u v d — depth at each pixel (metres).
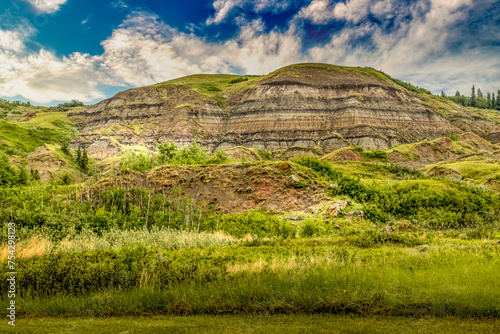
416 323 6.98
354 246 17.14
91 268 10.23
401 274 9.12
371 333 6.54
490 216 28.61
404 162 96.25
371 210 27.75
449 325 6.82
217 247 17.17
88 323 7.52
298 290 8.24
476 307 7.23
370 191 31.38
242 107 184.62
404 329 6.67
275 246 17.06
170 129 173.50
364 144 144.88
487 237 19.81
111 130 175.12
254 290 8.31
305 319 7.34
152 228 22.75
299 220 26.44
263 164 36.22
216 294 8.39
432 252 12.90
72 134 189.62
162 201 28.84
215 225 25.39
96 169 110.12
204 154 59.91
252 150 106.75
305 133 161.38
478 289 7.81
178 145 162.75
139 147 154.75
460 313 7.29
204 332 6.79
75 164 112.06
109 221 22.88
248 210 30.66
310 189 32.53
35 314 8.24
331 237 20.47
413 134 162.88
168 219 25.62
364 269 9.90
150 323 7.41
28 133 157.00
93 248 16.30
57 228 20.64
